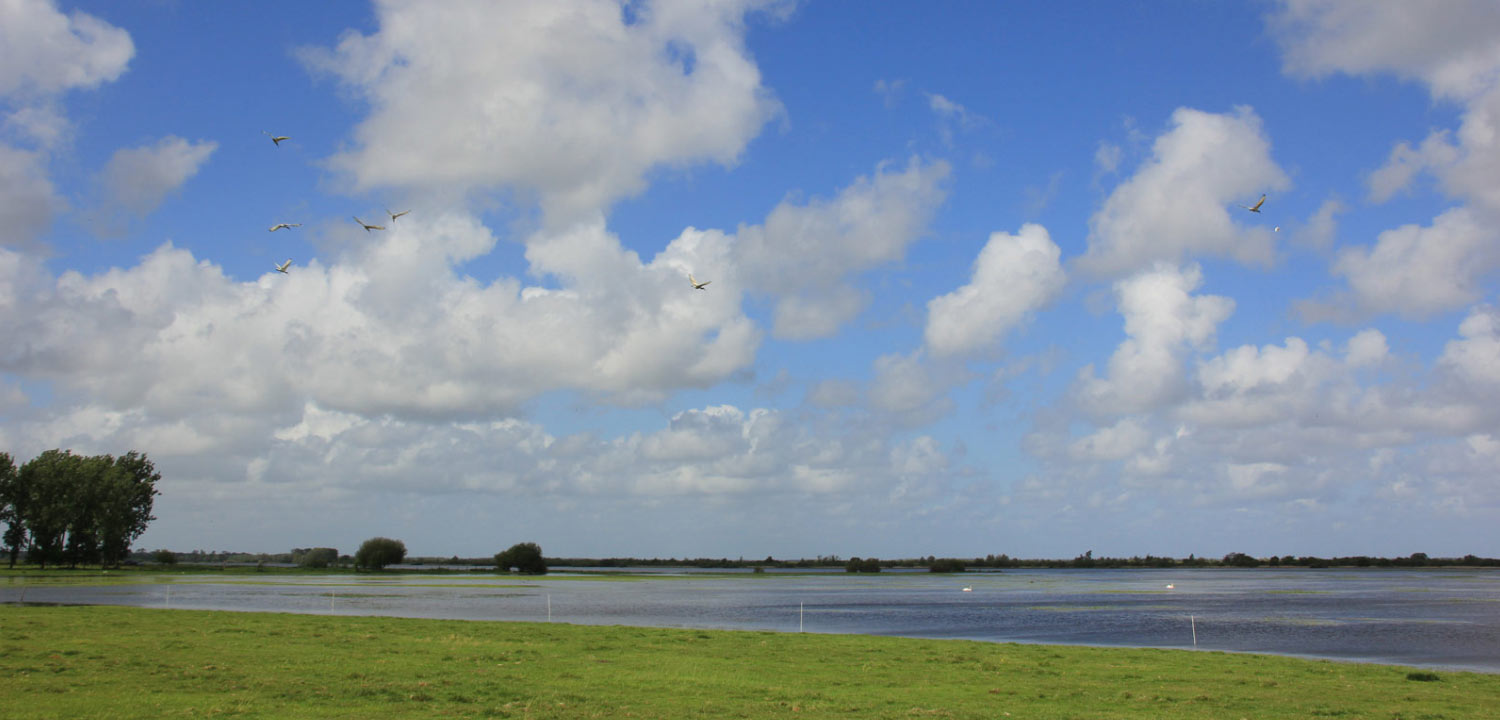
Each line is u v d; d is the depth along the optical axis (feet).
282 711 85.35
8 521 554.05
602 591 421.59
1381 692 109.19
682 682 107.34
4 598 277.44
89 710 84.12
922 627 229.45
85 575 508.53
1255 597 420.36
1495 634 218.18
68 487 554.05
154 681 100.37
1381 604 356.38
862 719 86.99
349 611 247.09
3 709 84.23
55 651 122.83
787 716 87.61
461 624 178.09
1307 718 92.07
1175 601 376.89
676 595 387.75
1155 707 96.68
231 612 207.82
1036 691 105.70
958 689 106.52
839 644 153.69
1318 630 227.61
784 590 468.75
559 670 114.73
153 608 223.92
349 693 94.79
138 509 622.54
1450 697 106.32
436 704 90.12
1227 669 128.16
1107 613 292.20
